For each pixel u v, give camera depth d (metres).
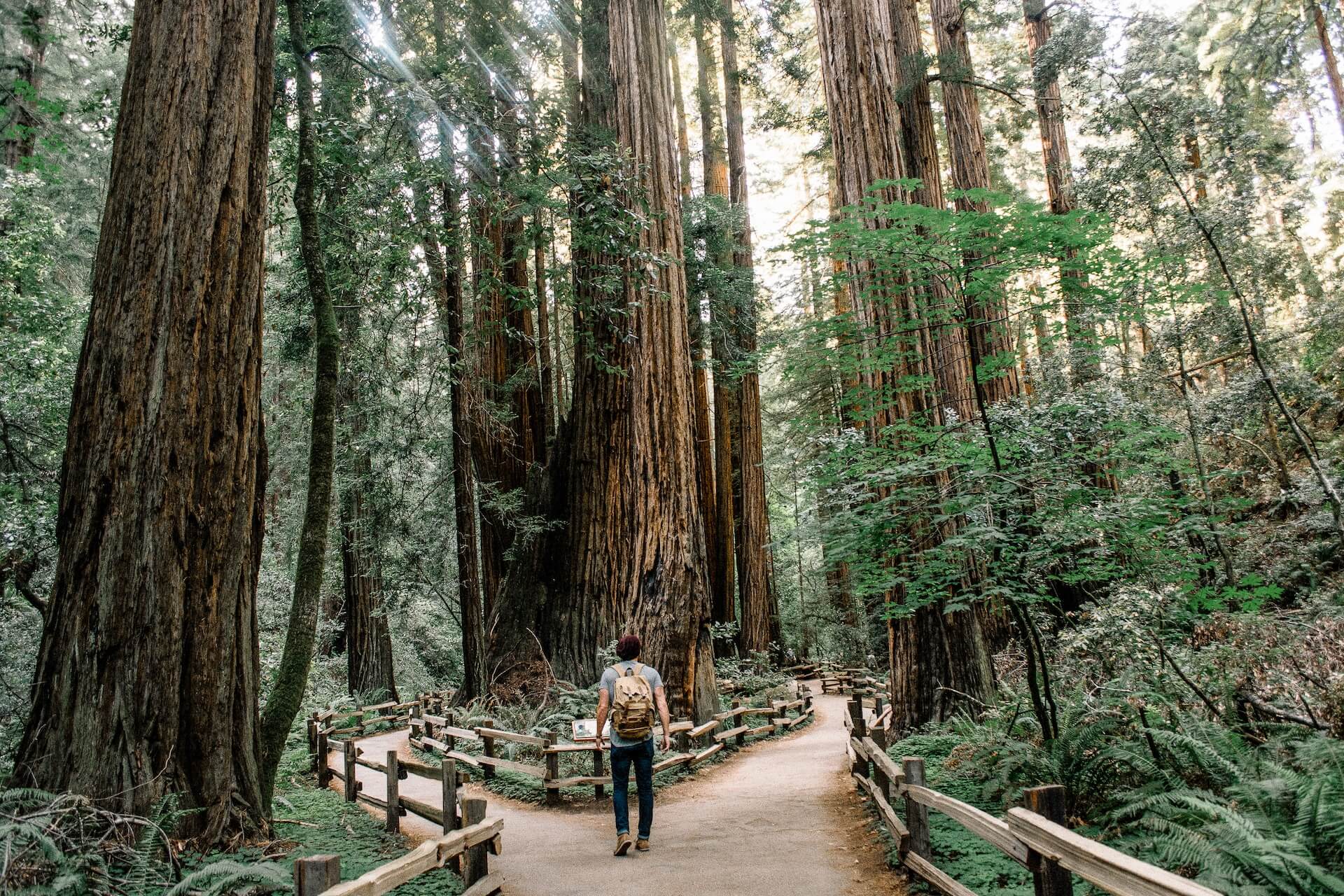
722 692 17.58
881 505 7.07
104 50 18.05
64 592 5.68
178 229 6.04
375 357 13.37
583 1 16.69
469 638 14.26
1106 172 12.77
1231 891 3.49
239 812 5.93
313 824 7.41
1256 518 13.50
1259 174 14.66
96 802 5.22
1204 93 17.41
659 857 6.25
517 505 14.95
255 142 6.79
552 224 11.70
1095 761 5.80
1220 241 11.82
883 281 7.90
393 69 10.02
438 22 14.04
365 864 5.85
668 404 13.70
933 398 9.09
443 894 5.21
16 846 4.52
